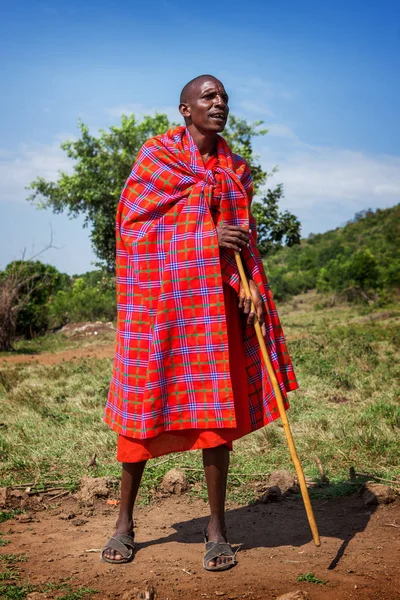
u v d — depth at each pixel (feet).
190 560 10.62
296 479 14.83
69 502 14.30
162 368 10.25
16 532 12.25
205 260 10.19
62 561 10.66
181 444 10.52
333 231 360.89
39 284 79.00
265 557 10.65
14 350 62.39
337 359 32.48
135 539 11.78
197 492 14.65
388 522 12.12
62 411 24.08
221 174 10.63
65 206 87.10
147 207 10.52
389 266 125.39
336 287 120.67
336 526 12.09
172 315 10.27
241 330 10.98
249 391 10.94
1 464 17.21
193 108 10.89
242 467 16.29
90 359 41.27
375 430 18.44
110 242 87.25
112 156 84.02
